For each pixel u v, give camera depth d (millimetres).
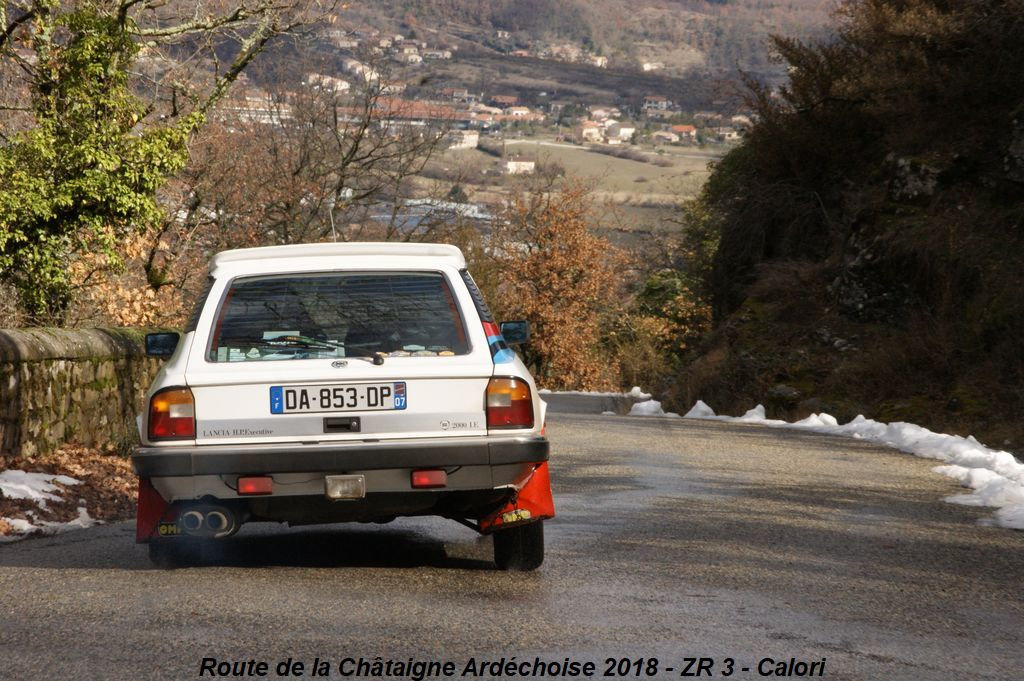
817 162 43656
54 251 26781
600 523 12398
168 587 8703
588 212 80750
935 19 36781
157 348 10664
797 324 37188
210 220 49031
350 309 9219
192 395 8758
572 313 80188
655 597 8578
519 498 9180
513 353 9445
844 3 43844
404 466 8711
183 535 8867
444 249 9703
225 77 38031
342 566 9742
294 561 9984
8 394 14430
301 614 7793
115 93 27562
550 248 79812
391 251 9594
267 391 8797
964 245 32844
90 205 27094
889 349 31891
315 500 8836
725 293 46750
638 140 151625
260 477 8625
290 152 59250
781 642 7328
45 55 27859
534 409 9086
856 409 29953
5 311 25719
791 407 32469
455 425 8930
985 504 14094
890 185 36688
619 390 75375
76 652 6824
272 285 9297
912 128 37469
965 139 35469
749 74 45750
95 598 8289
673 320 73750
